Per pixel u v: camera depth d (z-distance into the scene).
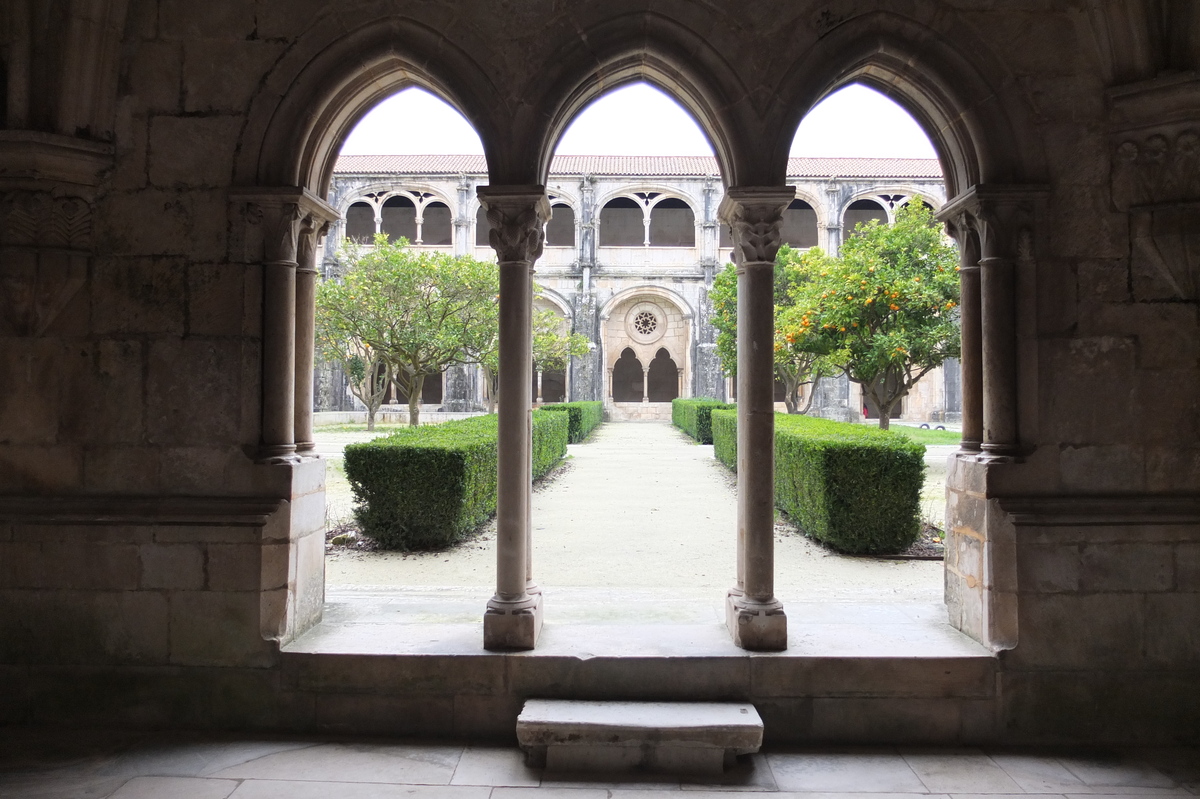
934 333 11.81
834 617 4.41
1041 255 3.89
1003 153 3.91
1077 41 3.91
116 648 3.87
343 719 3.78
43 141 3.70
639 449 18.92
